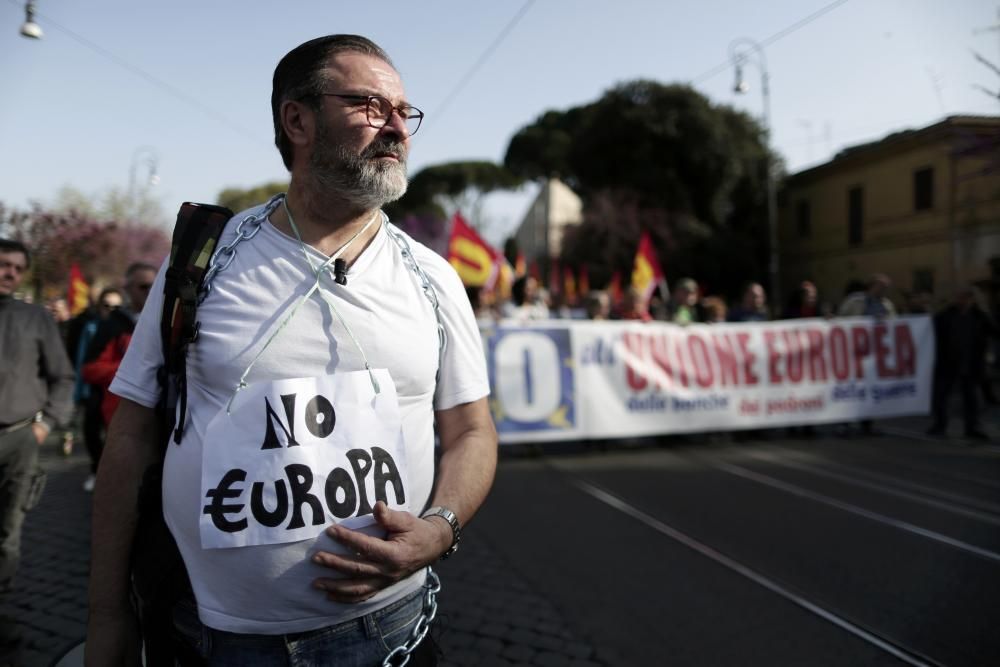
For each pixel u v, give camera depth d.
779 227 31.69
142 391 1.31
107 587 1.28
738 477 6.20
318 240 1.30
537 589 3.73
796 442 7.97
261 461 1.18
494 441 1.47
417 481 1.33
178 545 1.26
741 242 31.00
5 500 3.34
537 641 3.15
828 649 3.03
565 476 6.36
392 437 1.25
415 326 1.32
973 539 4.42
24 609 3.49
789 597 3.56
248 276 1.25
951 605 3.44
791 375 8.18
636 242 30.94
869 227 25.86
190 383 1.26
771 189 25.91
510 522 4.93
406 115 1.35
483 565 4.10
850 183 26.92
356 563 1.17
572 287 29.06
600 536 4.59
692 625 3.29
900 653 2.98
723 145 31.38
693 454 7.33
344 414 1.22
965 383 8.09
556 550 4.33
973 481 5.96
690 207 31.89
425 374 1.33
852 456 7.11
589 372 7.47
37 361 3.41
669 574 3.91
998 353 13.62
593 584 3.79
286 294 1.24
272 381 1.20
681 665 2.93
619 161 33.22
